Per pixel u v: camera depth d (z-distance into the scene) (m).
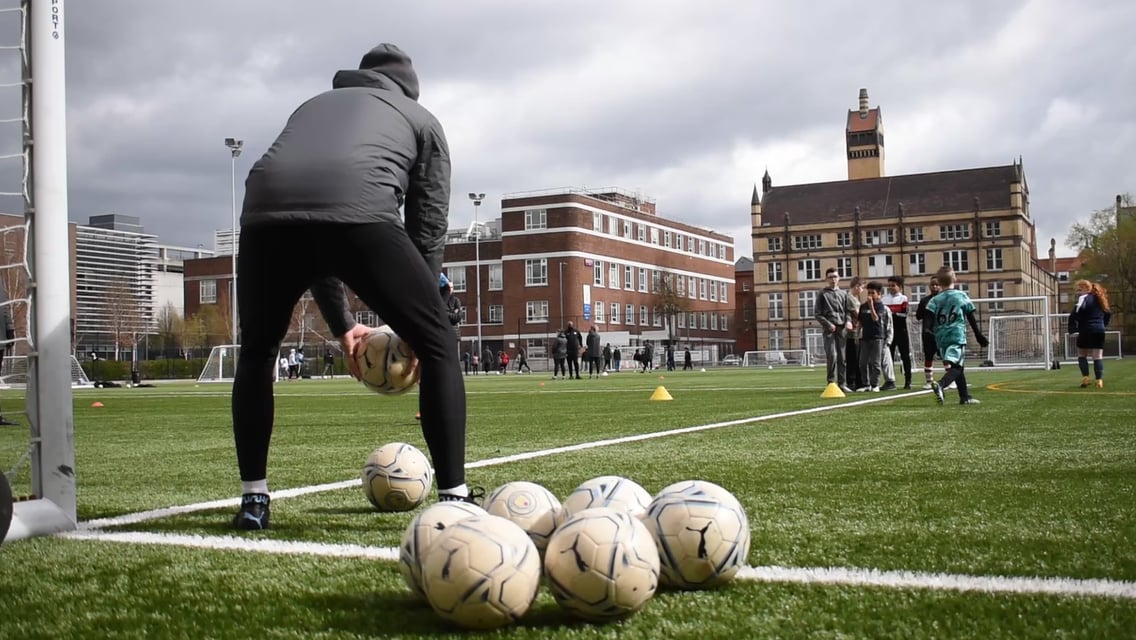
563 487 4.65
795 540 3.17
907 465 5.21
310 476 5.43
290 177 3.46
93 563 3.06
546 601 2.48
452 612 2.19
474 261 82.00
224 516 4.03
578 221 78.50
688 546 2.47
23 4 3.76
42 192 3.73
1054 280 120.50
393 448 4.14
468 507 2.51
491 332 81.00
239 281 3.63
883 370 16.12
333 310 3.91
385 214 3.51
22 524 3.50
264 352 3.68
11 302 3.79
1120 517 3.50
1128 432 7.01
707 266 101.12
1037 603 2.32
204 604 2.53
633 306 86.62
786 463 5.44
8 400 14.70
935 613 2.26
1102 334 15.19
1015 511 3.66
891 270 92.44
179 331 85.12
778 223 95.50
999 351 33.69
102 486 5.18
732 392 16.86
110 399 20.41
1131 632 2.08
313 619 2.36
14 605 2.56
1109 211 81.88
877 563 2.81
